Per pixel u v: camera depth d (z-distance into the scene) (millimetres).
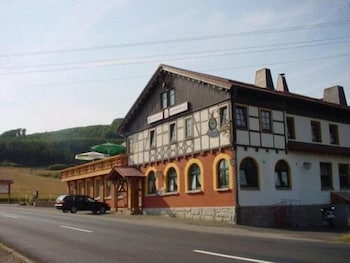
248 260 10469
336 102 37781
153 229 19672
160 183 32875
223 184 26953
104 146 51656
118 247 13070
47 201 50531
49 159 117500
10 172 87938
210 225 23984
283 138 28797
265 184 27188
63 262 10680
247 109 27297
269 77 33875
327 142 32156
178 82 31750
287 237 17172
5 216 27531
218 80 27375
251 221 25969
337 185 31859
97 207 36719
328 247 13133
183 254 11539
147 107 35406
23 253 12297
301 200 28953
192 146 29703
